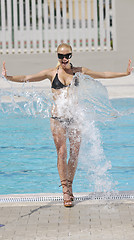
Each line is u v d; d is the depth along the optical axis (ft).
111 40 143.33
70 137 36.63
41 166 48.98
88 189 41.45
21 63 125.49
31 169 48.08
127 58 127.65
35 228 30.25
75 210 33.71
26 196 36.99
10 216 32.55
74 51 135.44
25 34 138.41
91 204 35.06
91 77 36.68
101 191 40.47
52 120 36.01
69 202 34.45
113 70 125.29
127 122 68.54
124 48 127.85
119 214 32.55
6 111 74.79
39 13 130.82
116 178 44.55
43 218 32.12
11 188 42.45
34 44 130.82
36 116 72.49
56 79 36.14
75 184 42.88
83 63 126.52
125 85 98.22
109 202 35.45
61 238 28.48
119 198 36.45
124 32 127.85
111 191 38.17
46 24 130.93
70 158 36.96
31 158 51.80
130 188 41.34
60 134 35.91
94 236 28.63
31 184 43.55
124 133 62.03
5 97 82.64
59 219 31.86
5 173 46.85
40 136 61.00
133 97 83.46
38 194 37.52
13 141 58.54
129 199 36.14
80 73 36.27
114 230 29.55
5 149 55.16
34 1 129.90
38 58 128.36
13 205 35.06
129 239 27.99
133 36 127.54
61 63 35.70
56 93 36.24
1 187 42.68
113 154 52.26
